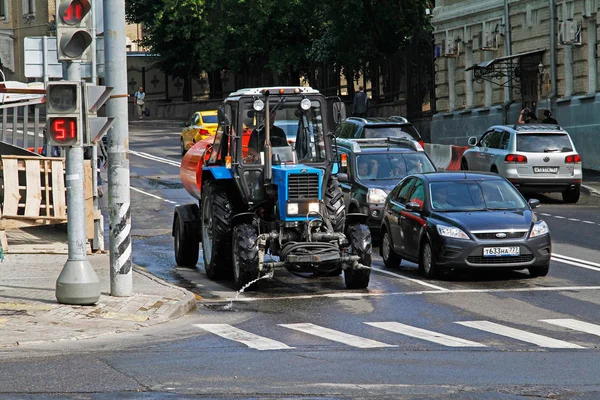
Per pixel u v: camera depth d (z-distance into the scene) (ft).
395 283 77.61
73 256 64.64
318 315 63.87
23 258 86.43
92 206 92.27
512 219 78.23
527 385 41.22
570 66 177.58
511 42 195.52
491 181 83.46
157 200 143.23
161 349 51.16
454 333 56.75
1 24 361.10
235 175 78.69
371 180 104.06
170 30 311.88
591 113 169.37
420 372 44.21
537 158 133.69
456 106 221.05
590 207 129.29
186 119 330.13
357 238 74.90
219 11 279.90
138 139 258.78
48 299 66.03
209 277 81.56
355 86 261.65
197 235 87.86
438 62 225.97
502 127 140.15
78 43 63.41
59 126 62.80
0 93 94.99
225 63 299.58
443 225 78.13
